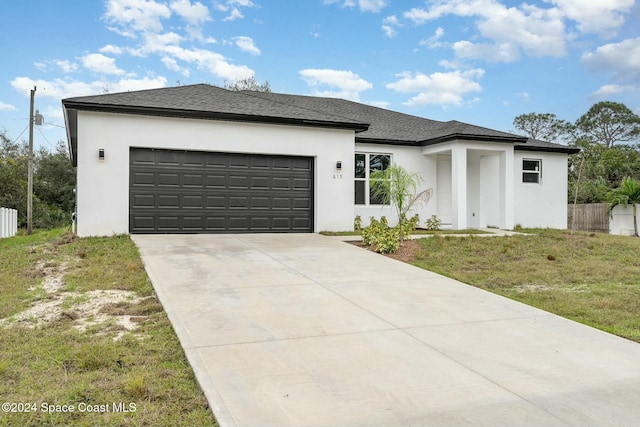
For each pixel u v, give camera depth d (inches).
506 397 135.8
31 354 159.9
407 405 128.9
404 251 402.6
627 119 1941.4
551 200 697.6
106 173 430.9
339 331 191.9
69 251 353.1
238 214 482.0
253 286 262.7
